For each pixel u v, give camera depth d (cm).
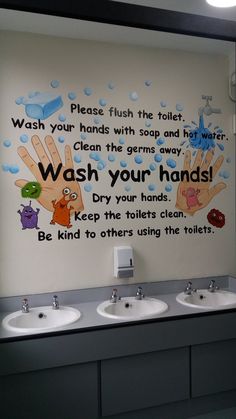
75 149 241
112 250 250
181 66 265
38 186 234
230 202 279
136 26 161
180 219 266
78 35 237
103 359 197
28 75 231
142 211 257
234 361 228
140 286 254
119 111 251
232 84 271
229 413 227
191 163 268
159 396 211
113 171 250
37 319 223
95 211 246
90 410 198
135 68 254
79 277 243
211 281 267
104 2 152
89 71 244
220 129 275
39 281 234
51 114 236
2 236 227
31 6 143
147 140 257
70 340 190
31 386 188
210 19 169
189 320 212
